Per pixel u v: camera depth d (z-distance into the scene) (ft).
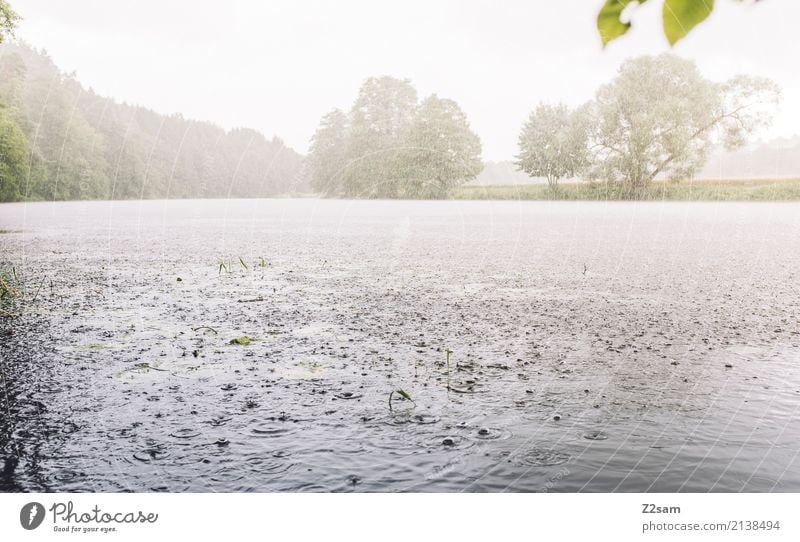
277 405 10.05
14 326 15.74
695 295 19.48
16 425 9.23
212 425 9.21
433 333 14.97
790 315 16.44
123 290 21.17
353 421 9.35
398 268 26.11
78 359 12.71
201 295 20.25
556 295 19.76
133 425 9.21
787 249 30.22
